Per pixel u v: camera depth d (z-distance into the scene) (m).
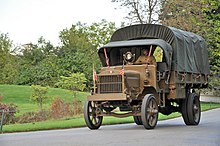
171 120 24.62
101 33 51.66
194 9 42.31
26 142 12.91
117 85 17.34
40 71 49.44
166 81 18.67
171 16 41.62
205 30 43.06
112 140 13.13
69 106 26.95
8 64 51.38
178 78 19.06
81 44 52.47
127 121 22.89
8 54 52.25
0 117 22.06
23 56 55.44
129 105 17.81
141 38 19.98
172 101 20.14
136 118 20.50
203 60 22.55
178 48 19.23
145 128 17.41
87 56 48.53
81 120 22.81
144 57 18.72
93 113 18.28
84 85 31.95
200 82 22.08
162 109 20.67
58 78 47.91
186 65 20.03
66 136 14.62
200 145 11.75
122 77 17.25
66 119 24.00
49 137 14.38
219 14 45.78
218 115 27.23
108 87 17.50
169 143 12.20
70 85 31.52
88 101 18.14
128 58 18.83
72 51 51.81
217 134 14.90
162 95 18.61
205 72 22.83
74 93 30.66
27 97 39.88
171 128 17.92
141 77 18.14
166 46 18.55
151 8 40.56
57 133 16.20
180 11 41.47
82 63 47.66
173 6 41.16
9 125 20.14
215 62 44.94
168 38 19.28
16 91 42.94
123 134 15.16
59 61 49.22
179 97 19.11
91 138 13.80
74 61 48.12
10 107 23.05
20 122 22.94
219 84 44.31
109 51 19.48
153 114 17.61
